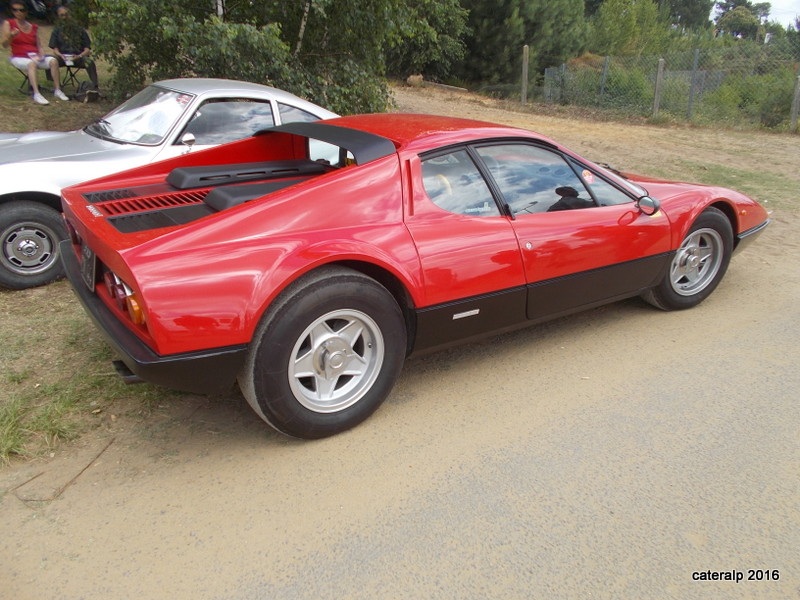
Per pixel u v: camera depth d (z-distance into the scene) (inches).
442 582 92.0
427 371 153.3
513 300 143.0
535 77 842.2
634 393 143.6
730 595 90.6
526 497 109.9
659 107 638.5
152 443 122.7
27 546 96.7
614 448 123.6
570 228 149.0
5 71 462.0
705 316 186.2
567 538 100.7
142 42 327.0
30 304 182.1
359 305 119.3
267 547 98.0
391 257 122.9
